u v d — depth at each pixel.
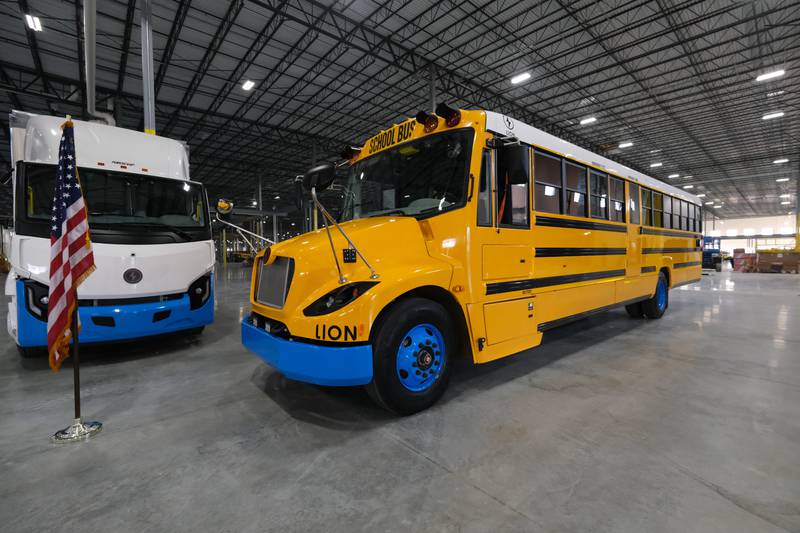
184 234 4.82
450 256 3.06
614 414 2.80
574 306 4.27
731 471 2.05
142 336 4.41
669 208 6.99
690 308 8.07
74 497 1.91
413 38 12.74
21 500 1.88
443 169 3.22
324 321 2.50
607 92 16.22
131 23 11.17
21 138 4.48
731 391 3.24
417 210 3.29
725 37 12.38
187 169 5.36
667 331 5.76
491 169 3.25
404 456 2.25
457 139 3.20
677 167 29.17
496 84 15.62
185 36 12.21
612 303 5.07
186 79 14.86
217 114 18.22
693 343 5.00
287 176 29.95
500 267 3.31
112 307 4.20
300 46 13.13
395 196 3.51
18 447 2.43
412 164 3.45
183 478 2.06
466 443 2.39
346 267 2.65
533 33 12.27
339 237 2.76
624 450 2.28
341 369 2.46
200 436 2.55
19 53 12.67
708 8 11.00
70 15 10.91
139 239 4.41
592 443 2.37
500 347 3.28
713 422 2.65
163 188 4.93
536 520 1.68
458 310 3.02
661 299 6.75
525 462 2.16
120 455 2.31
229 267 29.86
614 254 5.14
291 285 2.65
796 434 2.46
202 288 4.95
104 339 4.18
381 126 20.67
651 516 1.70
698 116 18.75
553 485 1.94
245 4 10.94
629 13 11.23
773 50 13.09
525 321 3.55
